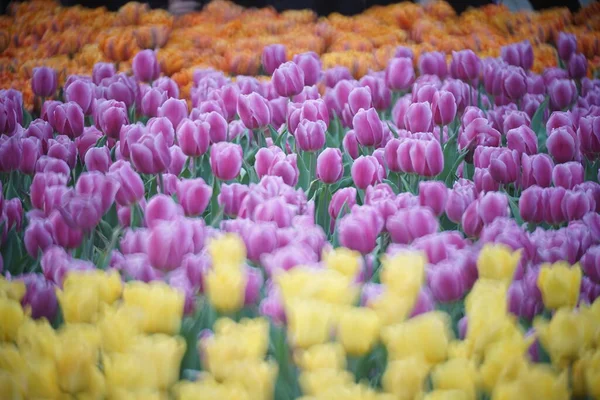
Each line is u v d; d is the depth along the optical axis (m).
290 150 2.98
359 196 2.71
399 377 1.91
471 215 2.39
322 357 1.94
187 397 1.87
